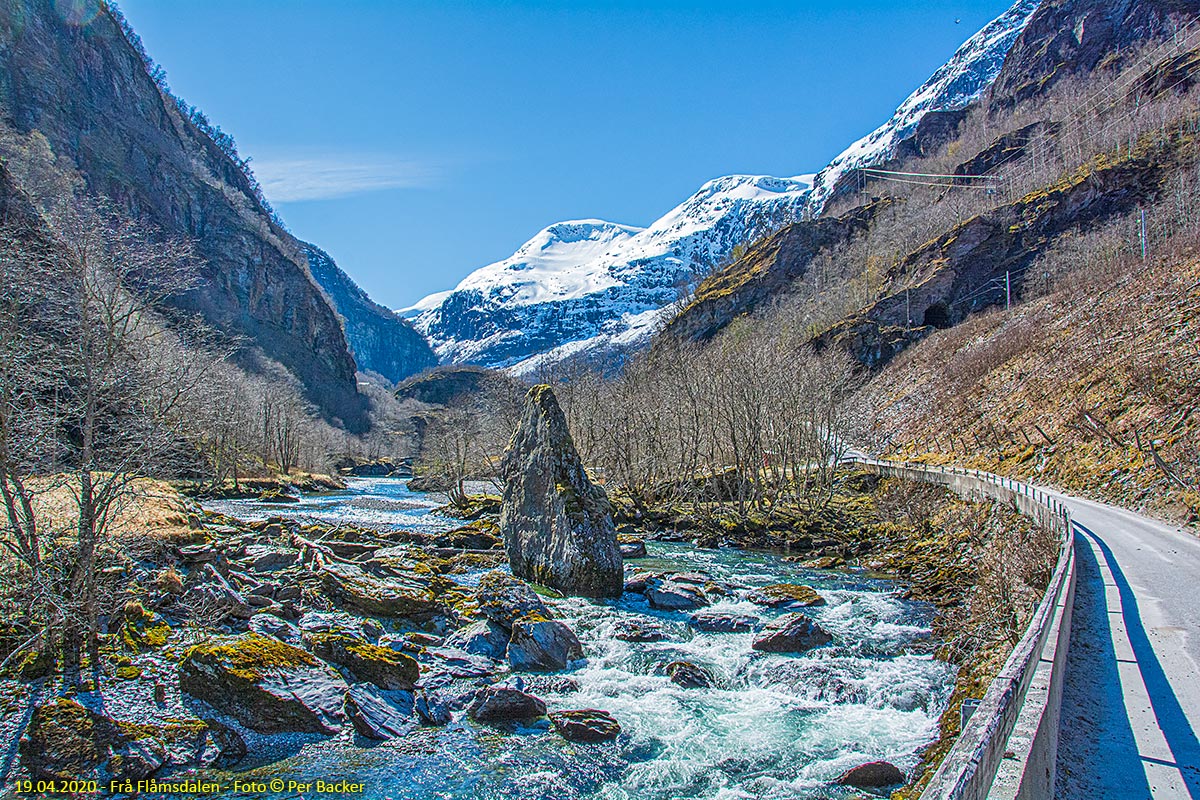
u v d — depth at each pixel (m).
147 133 190.50
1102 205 120.56
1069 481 43.84
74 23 179.50
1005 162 180.50
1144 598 17.55
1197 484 32.47
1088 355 57.22
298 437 104.50
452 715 15.02
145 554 21.16
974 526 37.03
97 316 16.77
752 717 15.66
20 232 16.19
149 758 12.30
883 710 16.03
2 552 15.99
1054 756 8.38
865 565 35.91
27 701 13.51
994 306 115.88
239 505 57.22
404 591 21.14
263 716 13.52
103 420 17.48
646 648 20.09
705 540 43.06
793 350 94.50
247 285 186.50
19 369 15.41
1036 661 9.02
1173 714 10.12
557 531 26.31
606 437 64.44
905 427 82.50
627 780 12.96
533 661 18.12
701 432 63.47
